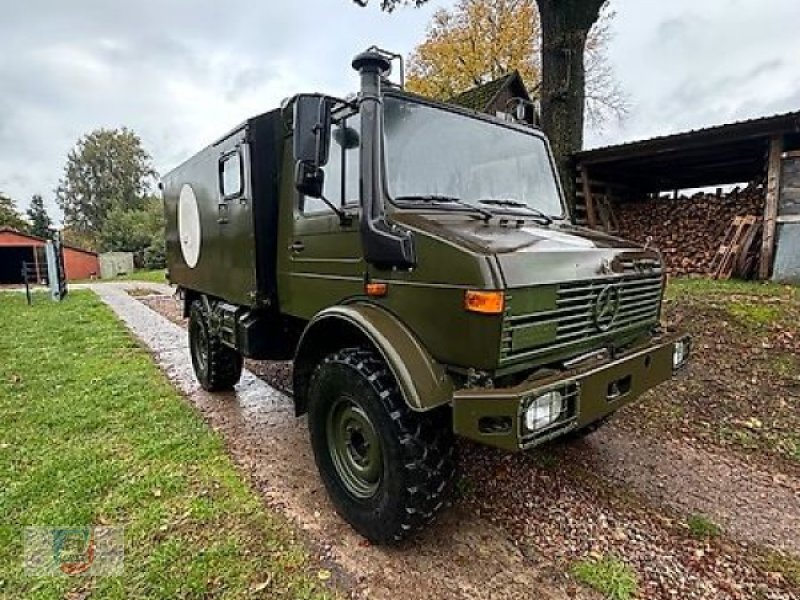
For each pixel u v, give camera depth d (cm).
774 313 513
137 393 462
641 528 247
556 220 303
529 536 240
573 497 275
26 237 3069
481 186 284
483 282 187
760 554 227
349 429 249
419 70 2330
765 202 762
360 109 232
